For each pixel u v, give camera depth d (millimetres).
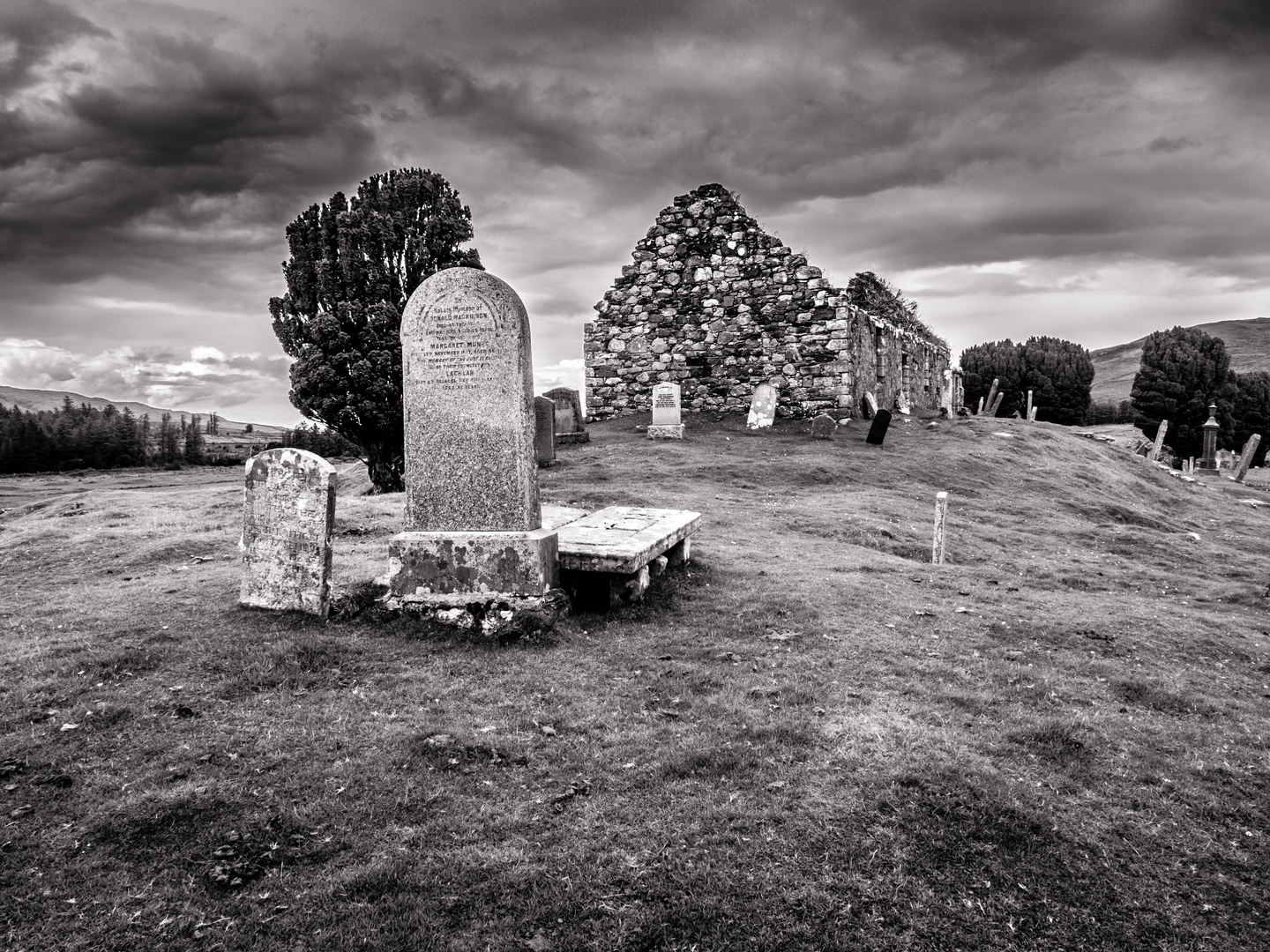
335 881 3934
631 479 18750
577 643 7332
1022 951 3648
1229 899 4145
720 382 28844
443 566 7574
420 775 4945
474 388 7559
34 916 3686
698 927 3664
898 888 3963
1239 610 10641
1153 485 26656
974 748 5430
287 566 7762
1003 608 9336
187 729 5520
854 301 31609
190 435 75938
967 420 31781
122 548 12195
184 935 3596
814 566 10992
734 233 28594
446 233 21234
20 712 5664
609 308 29922
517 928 3637
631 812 4539
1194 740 6000
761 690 6332
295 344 21438
